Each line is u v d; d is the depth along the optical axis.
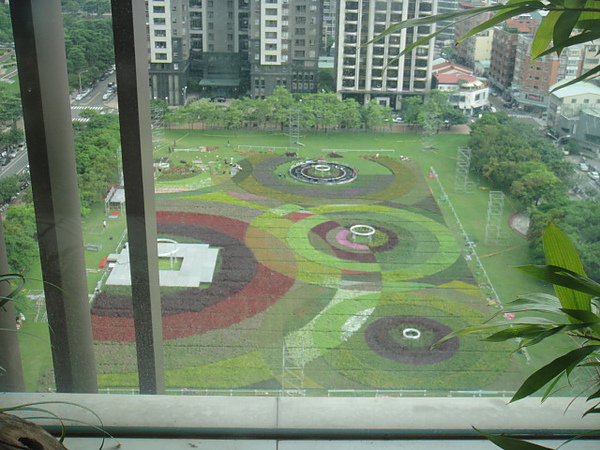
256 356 138.25
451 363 136.75
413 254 139.75
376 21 136.25
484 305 137.00
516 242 137.00
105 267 133.88
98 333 137.12
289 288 140.00
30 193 131.75
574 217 132.88
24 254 133.88
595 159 132.50
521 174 135.25
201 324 138.88
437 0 135.50
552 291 134.38
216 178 140.12
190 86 137.62
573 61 130.50
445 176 139.62
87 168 129.38
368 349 138.00
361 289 139.25
